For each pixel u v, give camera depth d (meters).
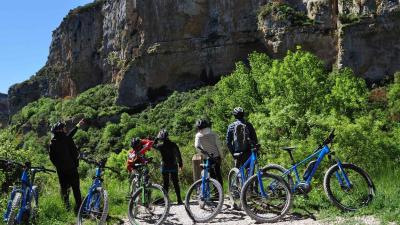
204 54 76.31
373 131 9.87
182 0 78.12
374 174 8.28
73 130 8.34
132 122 73.69
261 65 33.25
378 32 54.59
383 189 6.77
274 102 17.47
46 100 113.44
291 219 6.23
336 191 6.52
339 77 26.88
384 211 5.82
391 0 54.62
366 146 8.91
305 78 20.55
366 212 5.96
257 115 12.52
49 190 10.73
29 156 11.38
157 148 9.14
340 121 9.71
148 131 65.50
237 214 7.12
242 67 37.16
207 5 77.75
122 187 11.16
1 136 11.91
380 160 8.87
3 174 8.96
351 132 8.95
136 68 82.06
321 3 61.03
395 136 11.04
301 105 17.55
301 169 7.34
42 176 11.10
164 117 71.31
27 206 6.97
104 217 6.54
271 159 9.80
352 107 19.08
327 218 6.01
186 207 6.96
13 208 6.61
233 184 7.47
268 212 6.47
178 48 78.38
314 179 7.58
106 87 92.00
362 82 28.03
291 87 19.70
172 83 79.69
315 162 6.61
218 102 36.62
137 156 8.28
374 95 47.28
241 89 32.81
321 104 18.81
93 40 102.31
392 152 9.27
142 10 82.31
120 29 90.12
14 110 134.38
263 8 69.25
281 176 6.70
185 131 59.31
